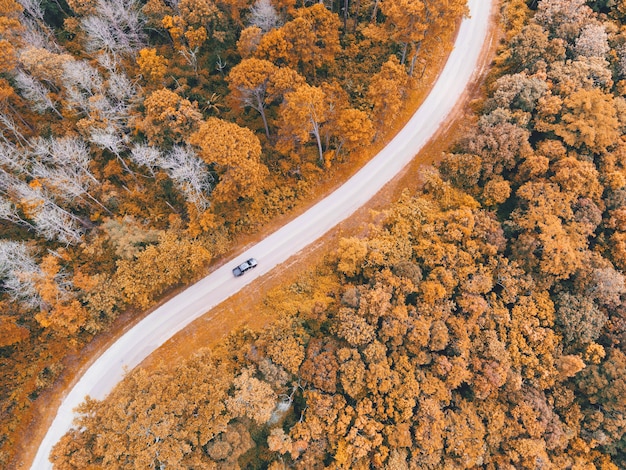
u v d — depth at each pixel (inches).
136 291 2031.3
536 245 2187.5
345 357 1952.5
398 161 2571.4
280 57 2332.7
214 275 2281.0
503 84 2474.2
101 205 2228.1
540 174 2332.7
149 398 1648.6
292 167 2461.9
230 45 2630.4
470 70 2829.7
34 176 2097.7
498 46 2901.1
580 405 2231.8
